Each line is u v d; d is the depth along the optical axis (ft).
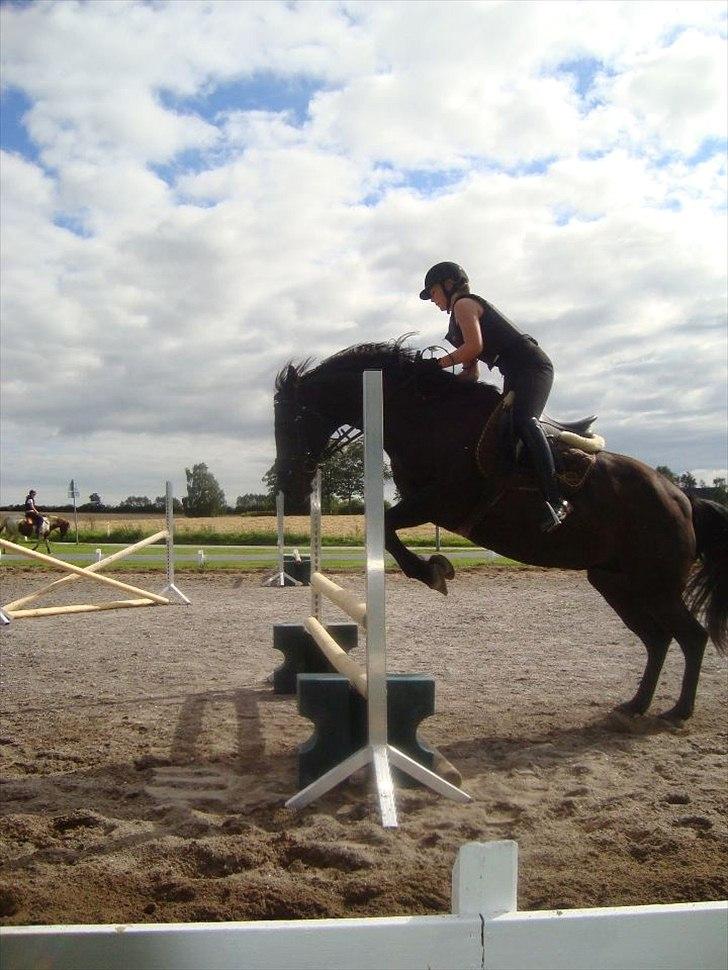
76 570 33.78
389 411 15.48
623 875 10.11
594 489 16.38
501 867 6.35
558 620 36.09
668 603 17.54
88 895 9.34
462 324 15.08
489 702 20.22
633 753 15.65
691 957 6.33
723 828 11.71
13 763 14.61
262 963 6.10
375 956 6.14
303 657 20.83
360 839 11.18
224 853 10.48
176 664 25.20
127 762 14.80
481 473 15.14
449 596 45.98
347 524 110.83
